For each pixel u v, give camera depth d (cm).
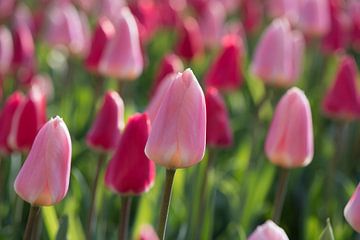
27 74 679
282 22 598
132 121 369
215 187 523
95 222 511
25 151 425
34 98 419
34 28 832
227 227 577
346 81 560
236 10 1136
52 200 317
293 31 864
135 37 539
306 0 776
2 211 543
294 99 411
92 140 441
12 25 896
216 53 842
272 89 686
